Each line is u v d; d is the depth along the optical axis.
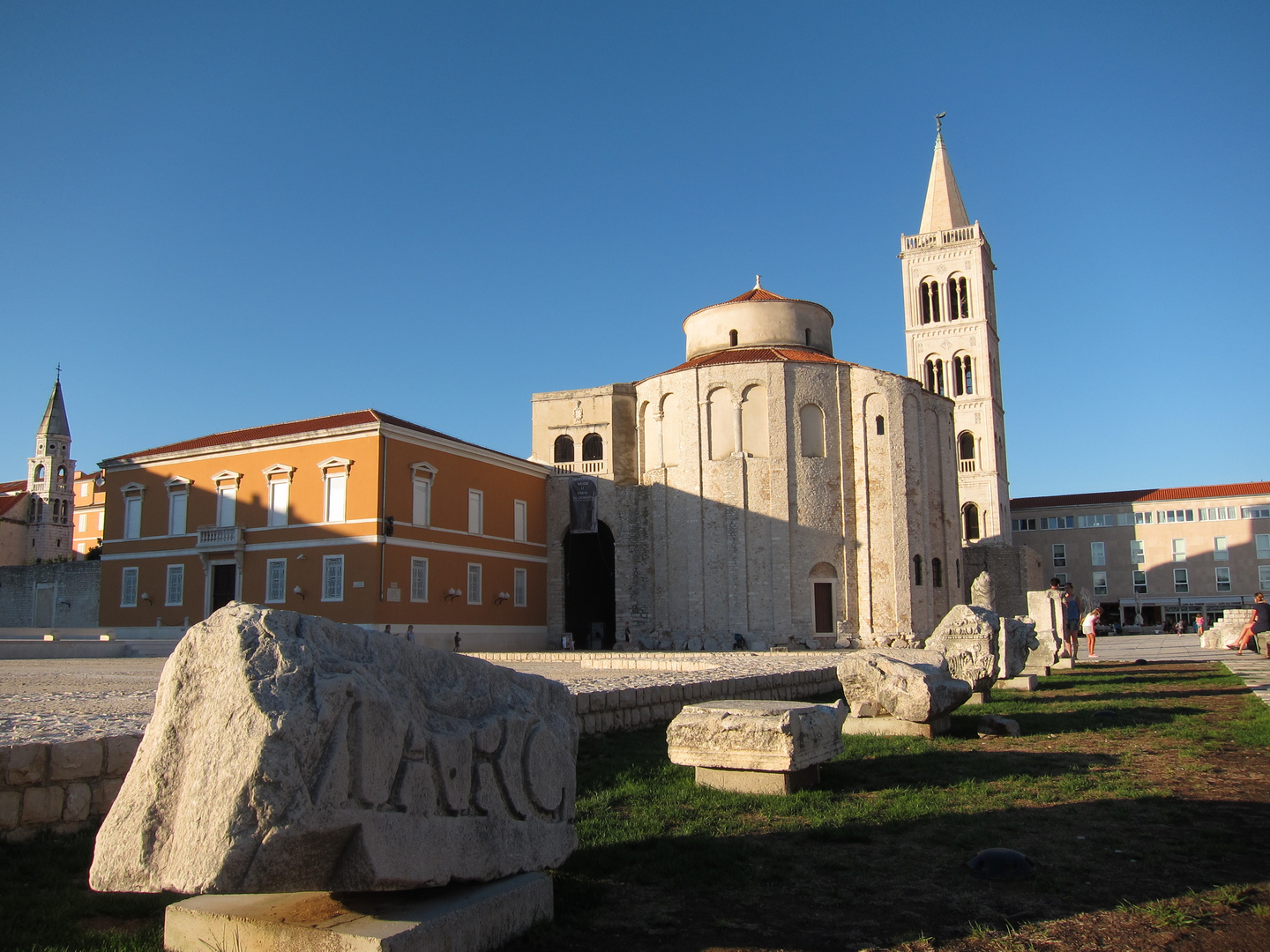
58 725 10.69
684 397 57.00
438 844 5.68
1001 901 7.21
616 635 57.47
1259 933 6.47
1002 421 85.62
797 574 54.19
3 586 69.38
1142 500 94.94
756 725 10.81
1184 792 10.76
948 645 20.45
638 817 9.74
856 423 56.12
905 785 11.26
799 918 6.91
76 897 7.00
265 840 4.56
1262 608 35.56
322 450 47.00
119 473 53.88
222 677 4.89
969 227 83.69
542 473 58.75
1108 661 33.72
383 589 44.69
